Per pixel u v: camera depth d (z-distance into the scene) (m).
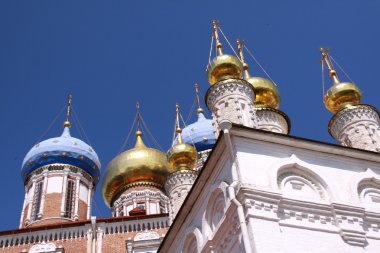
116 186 50.03
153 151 51.16
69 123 57.44
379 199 20.27
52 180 50.09
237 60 30.02
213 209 20.50
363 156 20.95
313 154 20.42
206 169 20.84
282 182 19.19
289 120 32.94
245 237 17.11
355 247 18.27
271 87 33.84
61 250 35.66
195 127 53.62
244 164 18.83
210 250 19.59
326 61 35.22
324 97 33.53
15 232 36.72
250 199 17.84
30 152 52.53
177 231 23.19
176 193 31.75
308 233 18.02
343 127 31.52
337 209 18.88
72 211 48.31
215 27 32.97
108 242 36.78
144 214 41.59
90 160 53.00
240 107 27.16
